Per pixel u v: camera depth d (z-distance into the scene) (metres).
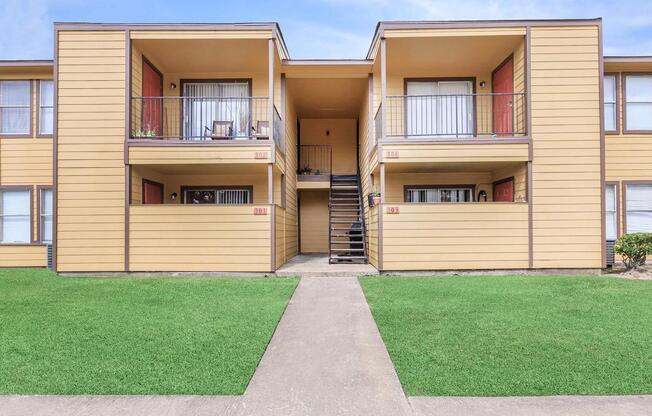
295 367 3.86
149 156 9.22
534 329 4.84
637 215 10.59
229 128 10.20
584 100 9.20
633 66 10.57
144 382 3.46
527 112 9.22
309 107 13.74
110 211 9.15
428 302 6.25
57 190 9.17
